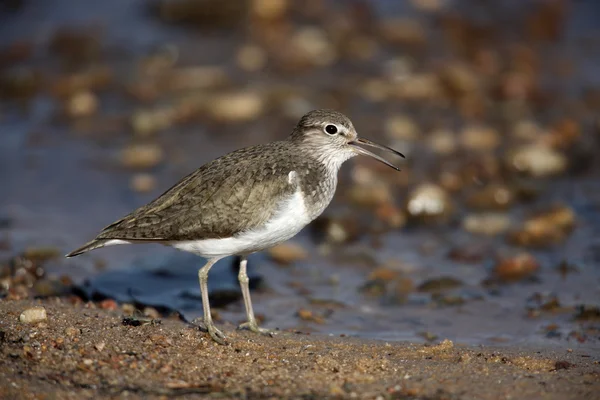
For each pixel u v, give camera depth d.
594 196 16.62
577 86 21.11
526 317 12.30
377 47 22.47
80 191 16.88
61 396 8.49
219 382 9.04
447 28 23.23
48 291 12.63
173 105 20.05
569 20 24.19
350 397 8.73
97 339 9.98
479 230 15.59
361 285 13.59
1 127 19.36
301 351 10.32
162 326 10.73
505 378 9.27
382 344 10.85
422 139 18.83
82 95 20.08
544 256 14.55
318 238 15.37
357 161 17.92
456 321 12.20
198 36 23.05
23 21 23.78
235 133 18.97
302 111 19.59
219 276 13.79
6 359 9.19
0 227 15.40
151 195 16.67
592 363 10.02
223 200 10.70
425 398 8.72
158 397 8.62
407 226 15.90
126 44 22.67
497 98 20.61
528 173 17.44
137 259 14.44
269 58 21.92
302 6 23.70
